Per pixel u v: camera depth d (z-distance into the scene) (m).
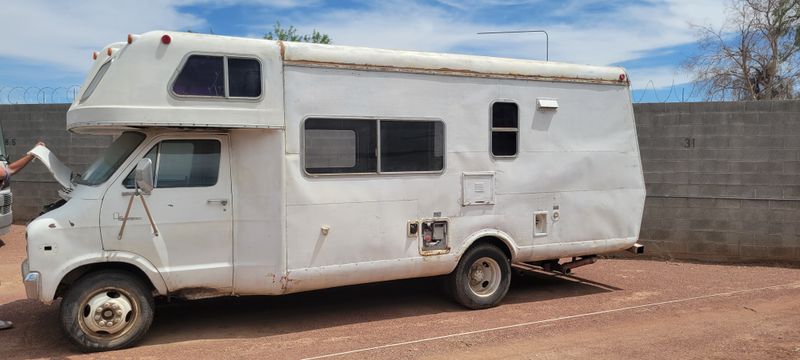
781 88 21.31
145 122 5.67
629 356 5.62
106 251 5.71
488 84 7.28
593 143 7.99
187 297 6.05
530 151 7.56
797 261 10.12
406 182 6.80
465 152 7.14
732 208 10.45
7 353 5.70
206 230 6.04
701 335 6.25
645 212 10.99
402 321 6.88
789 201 10.09
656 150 10.88
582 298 8.01
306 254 6.26
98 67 6.31
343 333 6.41
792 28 21.00
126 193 5.79
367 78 6.57
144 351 5.76
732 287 8.59
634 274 9.61
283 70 6.15
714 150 10.51
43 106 13.86
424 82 6.89
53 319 6.82
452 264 7.13
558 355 5.66
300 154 6.21
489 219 7.31
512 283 8.95
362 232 6.56
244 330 6.52
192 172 6.06
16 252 11.11
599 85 8.04
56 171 6.56
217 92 5.91
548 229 7.70
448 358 5.59
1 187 10.86
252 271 6.15
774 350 5.74
